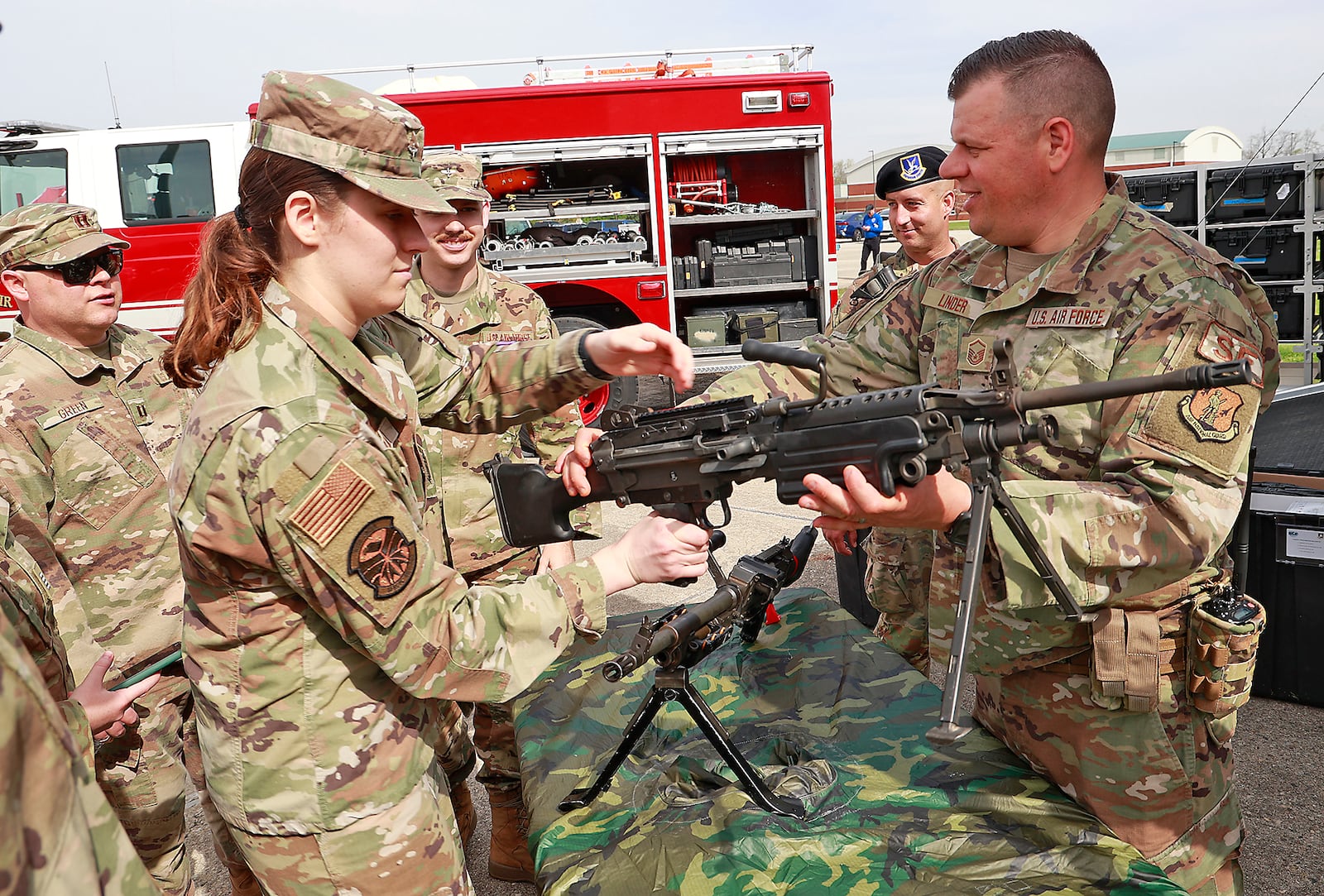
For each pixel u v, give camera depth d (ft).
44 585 5.90
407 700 5.41
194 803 12.27
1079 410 6.05
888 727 7.30
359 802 5.11
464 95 25.53
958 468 4.67
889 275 12.51
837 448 4.98
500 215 26.09
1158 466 5.51
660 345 6.12
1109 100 6.15
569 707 8.14
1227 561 6.54
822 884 5.55
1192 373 4.06
